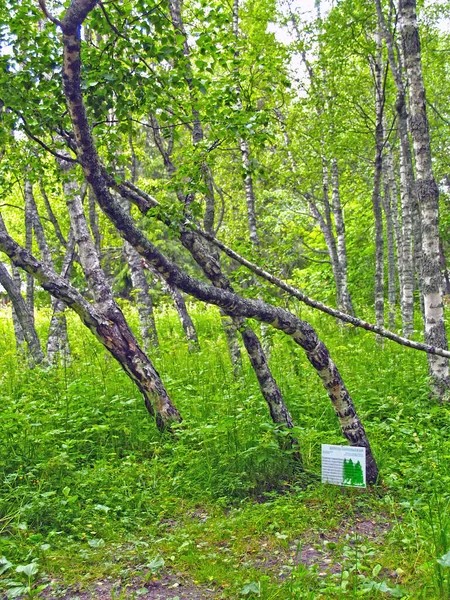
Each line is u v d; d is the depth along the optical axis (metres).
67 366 9.91
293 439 5.94
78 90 4.44
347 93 13.77
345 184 17.69
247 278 6.34
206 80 4.99
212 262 6.20
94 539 4.37
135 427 6.52
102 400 7.20
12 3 4.87
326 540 4.41
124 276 20.70
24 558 4.09
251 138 5.39
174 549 4.31
